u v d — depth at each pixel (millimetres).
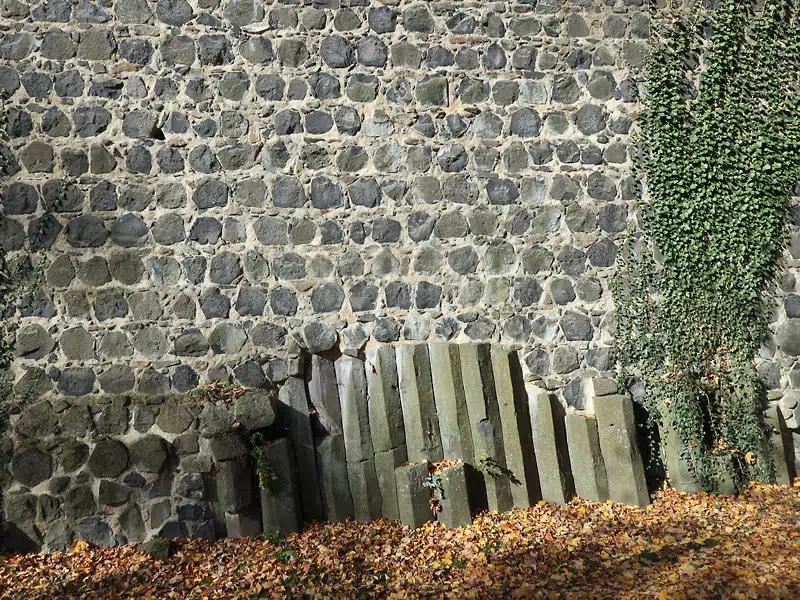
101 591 6055
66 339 7008
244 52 7441
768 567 5711
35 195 7055
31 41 7113
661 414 7719
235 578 6168
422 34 7719
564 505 7332
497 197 7750
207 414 6875
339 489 7141
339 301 7465
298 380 7289
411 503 6879
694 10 7988
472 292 7672
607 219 7891
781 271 7957
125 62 7250
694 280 7875
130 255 7156
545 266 7793
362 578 6082
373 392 7312
